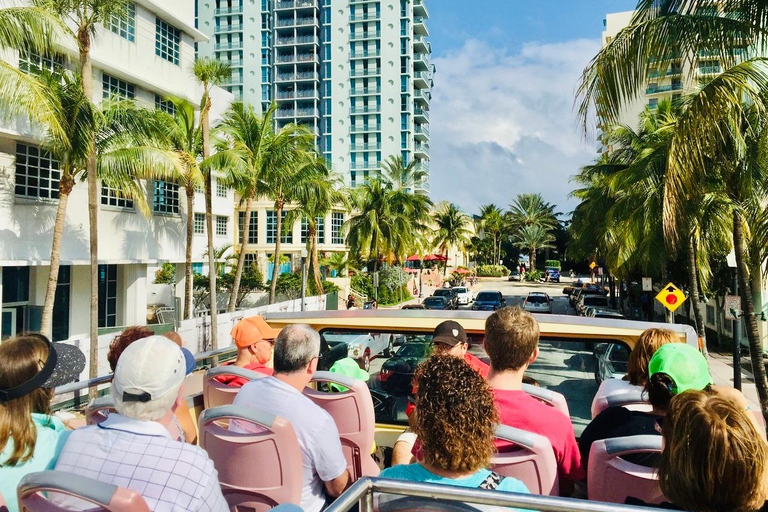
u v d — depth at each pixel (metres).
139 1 20.92
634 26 7.25
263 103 91.25
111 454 2.03
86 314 20.05
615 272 26.34
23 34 10.24
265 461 2.49
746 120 8.86
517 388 2.56
